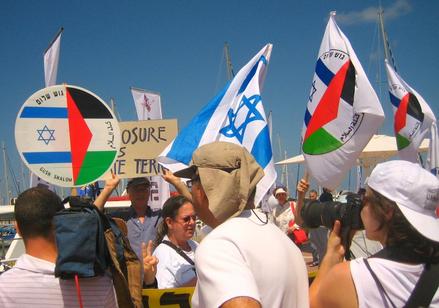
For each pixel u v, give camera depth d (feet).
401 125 21.66
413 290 5.73
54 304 7.18
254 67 16.53
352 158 15.39
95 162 12.42
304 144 16.47
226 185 5.95
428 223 5.88
